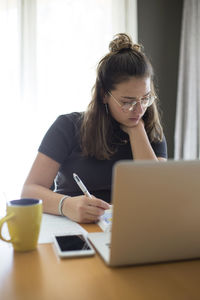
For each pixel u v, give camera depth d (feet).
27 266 2.52
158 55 9.94
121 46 4.69
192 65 9.18
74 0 9.12
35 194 4.11
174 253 2.61
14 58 8.85
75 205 3.64
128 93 4.42
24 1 8.77
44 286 2.23
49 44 9.06
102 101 4.87
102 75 4.73
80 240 2.97
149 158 4.77
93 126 4.80
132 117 4.64
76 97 9.25
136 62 4.44
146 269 2.51
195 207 2.50
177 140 9.51
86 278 2.35
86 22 9.20
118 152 4.95
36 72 8.93
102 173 4.83
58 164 4.67
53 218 3.77
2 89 8.81
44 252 2.79
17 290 2.18
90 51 9.25
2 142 8.82
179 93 9.48
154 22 9.87
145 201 2.39
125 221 2.39
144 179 2.34
